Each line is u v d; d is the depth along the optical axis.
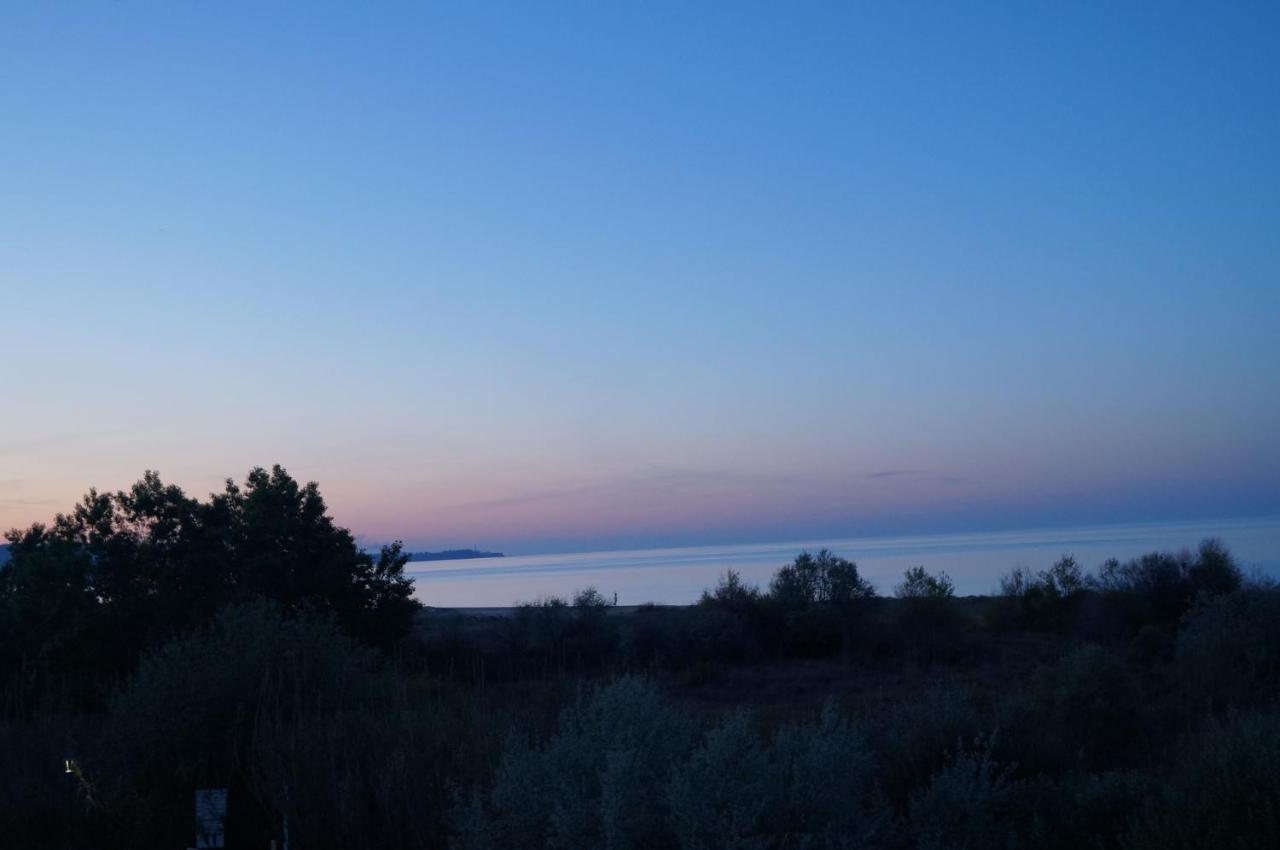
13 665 20.22
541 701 10.11
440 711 10.02
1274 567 46.38
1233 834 6.54
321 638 11.38
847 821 5.96
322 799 8.49
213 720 9.94
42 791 10.52
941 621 32.12
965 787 7.41
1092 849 7.44
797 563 35.38
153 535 23.19
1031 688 15.41
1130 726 13.73
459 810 7.32
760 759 6.07
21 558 23.25
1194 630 18.84
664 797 6.09
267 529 24.56
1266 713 13.16
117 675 19.09
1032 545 141.50
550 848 6.21
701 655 30.73
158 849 9.54
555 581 115.50
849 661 30.27
